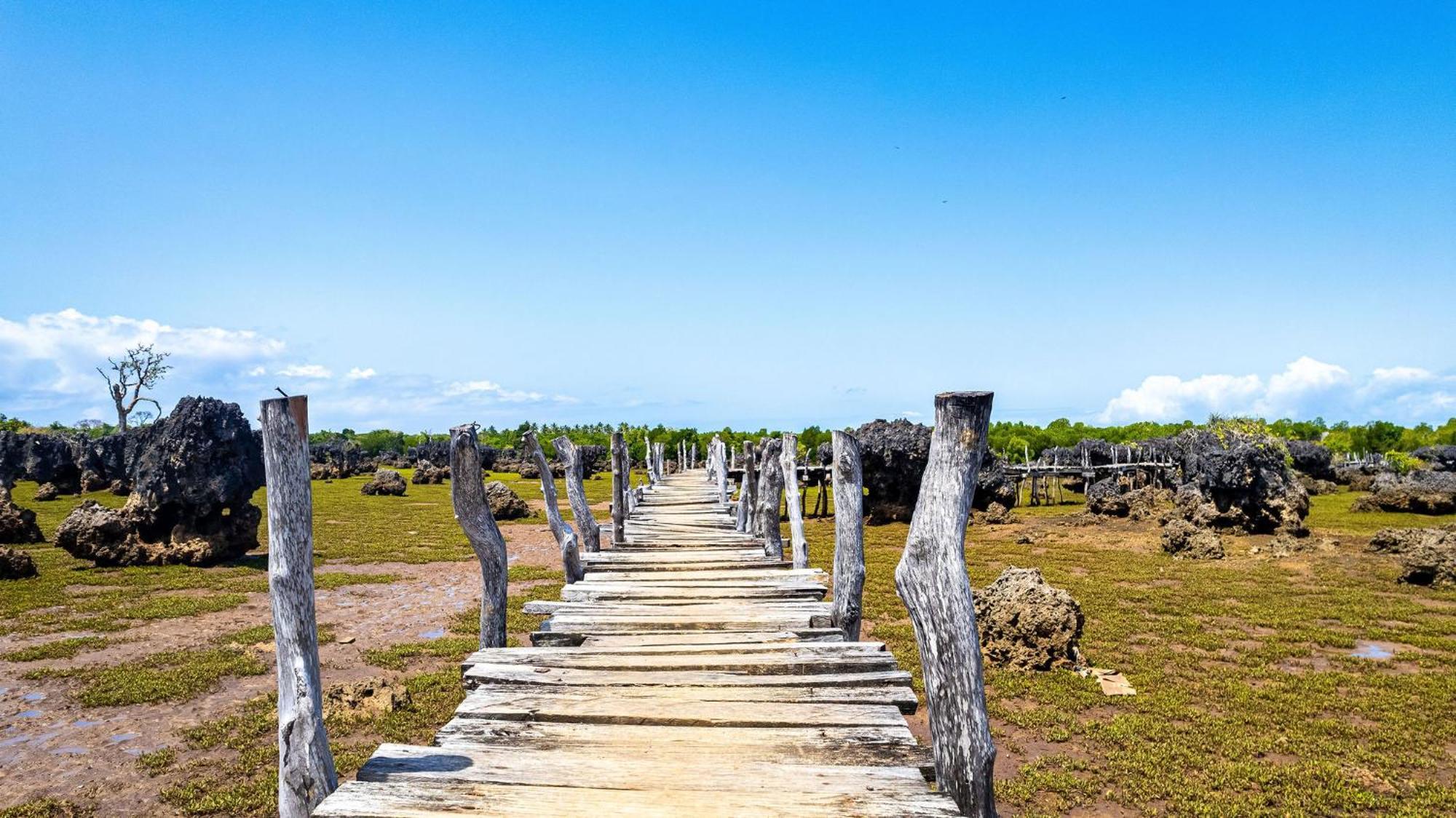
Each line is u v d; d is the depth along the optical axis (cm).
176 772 825
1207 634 1398
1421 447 6900
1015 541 2673
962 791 460
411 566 2192
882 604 1652
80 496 4344
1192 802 753
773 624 887
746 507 1797
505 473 6788
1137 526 2847
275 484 470
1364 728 948
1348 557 2194
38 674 1147
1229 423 3052
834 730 547
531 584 1920
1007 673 1166
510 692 629
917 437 3128
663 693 626
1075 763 844
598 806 437
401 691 1022
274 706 1011
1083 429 6875
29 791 784
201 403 2192
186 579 1923
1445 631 1416
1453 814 734
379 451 9419
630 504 2244
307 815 457
